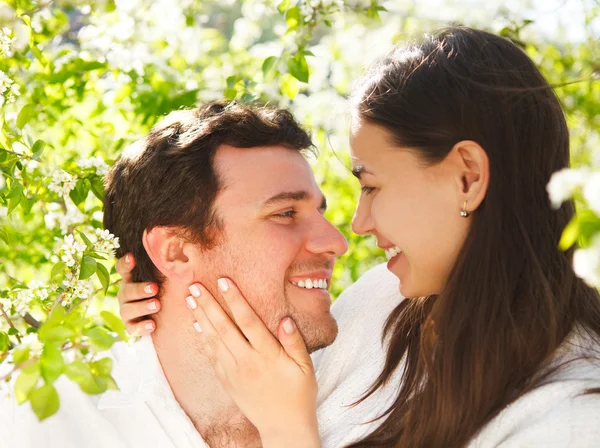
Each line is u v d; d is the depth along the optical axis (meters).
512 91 1.67
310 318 2.01
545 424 1.56
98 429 2.01
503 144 1.68
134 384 2.02
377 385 2.03
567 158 1.77
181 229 2.01
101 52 2.90
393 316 2.08
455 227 1.71
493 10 3.00
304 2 2.64
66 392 2.04
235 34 4.11
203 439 2.02
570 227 1.12
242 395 1.93
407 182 1.72
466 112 1.68
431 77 1.72
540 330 1.67
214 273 2.00
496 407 1.67
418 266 1.76
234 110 2.09
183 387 2.02
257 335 1.92
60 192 2.13
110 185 2.16
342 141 3.84
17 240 2.56
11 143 2.06
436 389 1.73
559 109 1.76
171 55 3.42
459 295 1.70
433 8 3.13
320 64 4.07
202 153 2.01
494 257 1.69
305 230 2.02
